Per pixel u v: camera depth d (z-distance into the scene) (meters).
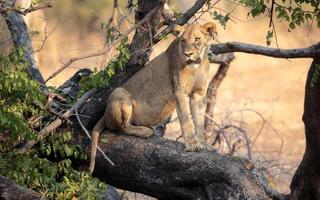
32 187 11.51
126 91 12.00
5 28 13.10
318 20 11.91
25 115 12.16
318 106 13.15
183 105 11.84
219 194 11.03
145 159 11.59
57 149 11.84
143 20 11.87
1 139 11.73
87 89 12.28
